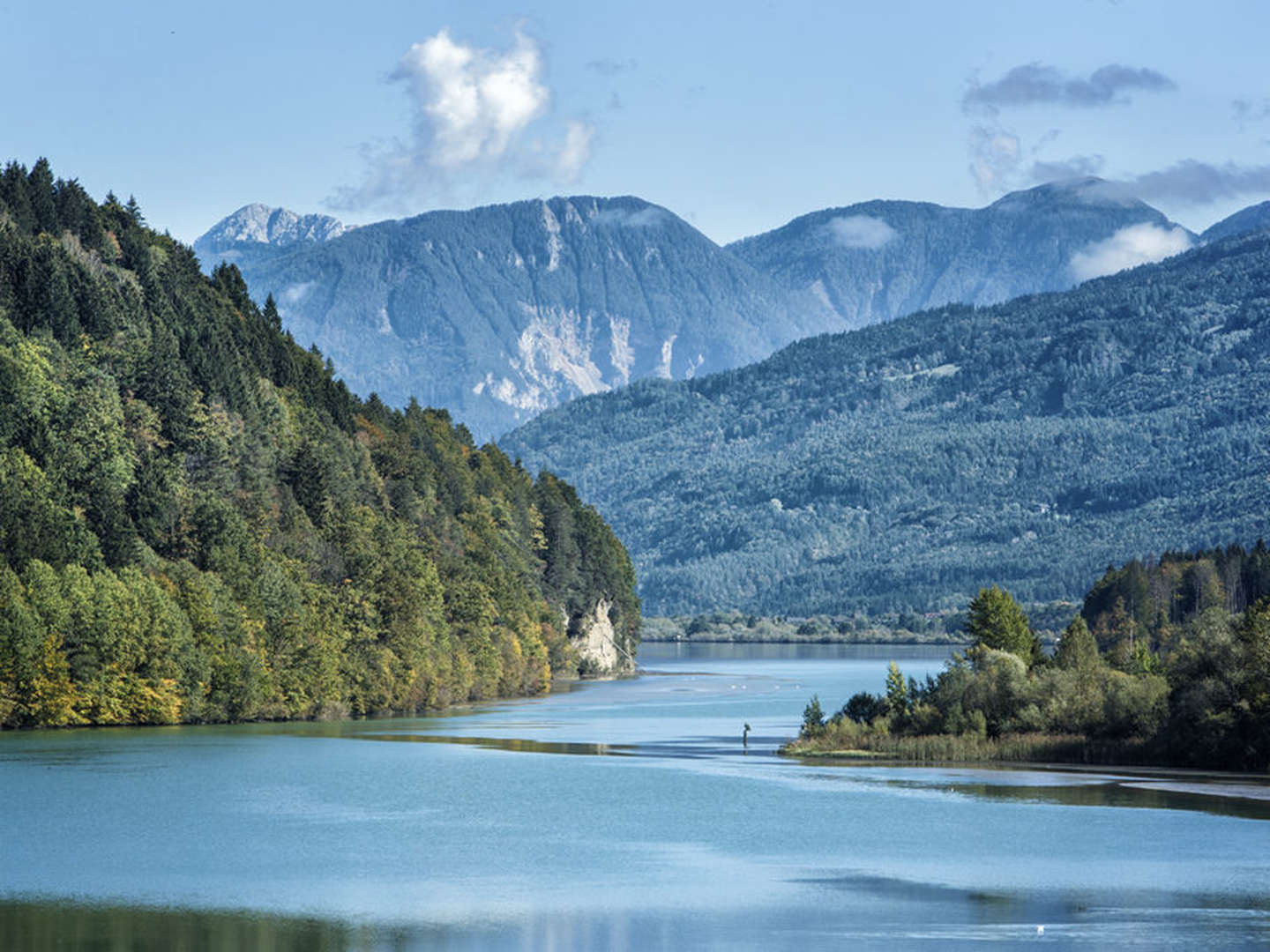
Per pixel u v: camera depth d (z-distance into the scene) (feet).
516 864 443.73
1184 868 437.99
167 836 478.59
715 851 463.42
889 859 451.12
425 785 597.52
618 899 400.88
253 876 423.64
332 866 437.17
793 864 444.55
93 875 422.41
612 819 517.96
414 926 371.97
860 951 350.43
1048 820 515.91
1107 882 419.13
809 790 587.68
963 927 371.97
